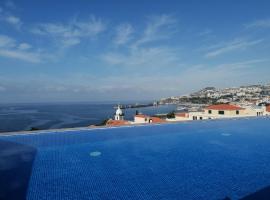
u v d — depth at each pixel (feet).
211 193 14.02
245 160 20.67
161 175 16.87
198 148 24.64
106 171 17.51
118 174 16.94
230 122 43.16
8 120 227.81
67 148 23.53
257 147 25.23
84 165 18.76
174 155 22.03
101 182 15.47
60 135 28.43
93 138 27.99
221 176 16.72
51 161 19.54
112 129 33.19
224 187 14.88
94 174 16.88
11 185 14.82
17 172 16.96
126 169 18.04
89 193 13.85
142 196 13.53
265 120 46.47
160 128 35.55
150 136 30.09
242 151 23.68
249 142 27.58
